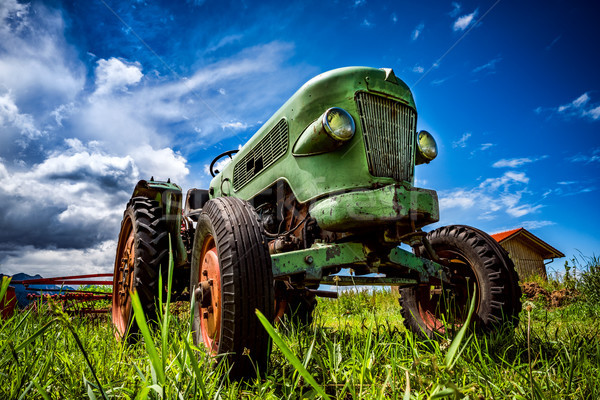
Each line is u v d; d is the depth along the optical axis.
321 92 2.09
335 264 1.96
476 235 2.29
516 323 2.05
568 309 4.49
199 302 1.80
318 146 2.03
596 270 4.80
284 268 1.82
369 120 2.03
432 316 2.56
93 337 1.84
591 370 1.30
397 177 2.04
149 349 0.83
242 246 1.60
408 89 2.22
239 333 1.50
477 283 2.23
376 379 1.29
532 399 0.96
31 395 1.08
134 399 0.97
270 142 2.50
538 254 16.75
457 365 1.30
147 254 2.56
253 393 1.34
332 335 1.95
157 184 2.86
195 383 0.95
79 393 1.14
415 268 2.21
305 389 1.30
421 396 1.07
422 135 2.41
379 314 4.32
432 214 1.92
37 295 3.23
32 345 1.47
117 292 3.12
